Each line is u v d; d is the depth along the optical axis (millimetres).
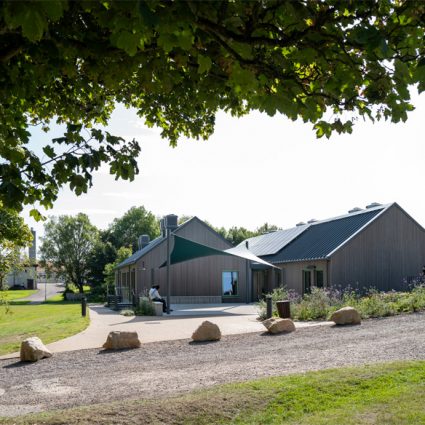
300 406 6324
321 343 11922
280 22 4262
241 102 6293
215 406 6422
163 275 34469
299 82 4574
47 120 7676
